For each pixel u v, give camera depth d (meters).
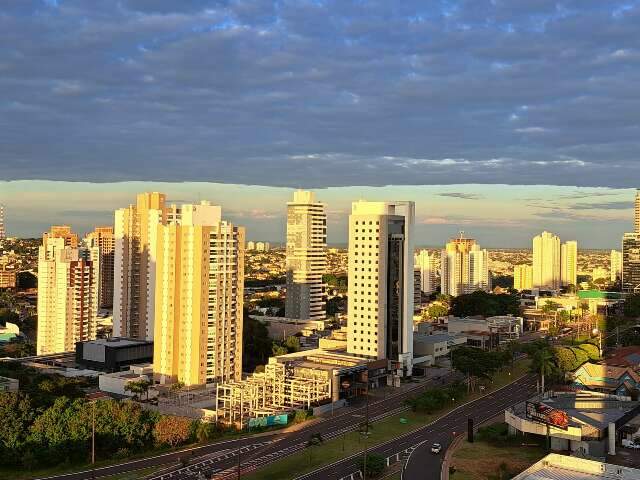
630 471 160.12
